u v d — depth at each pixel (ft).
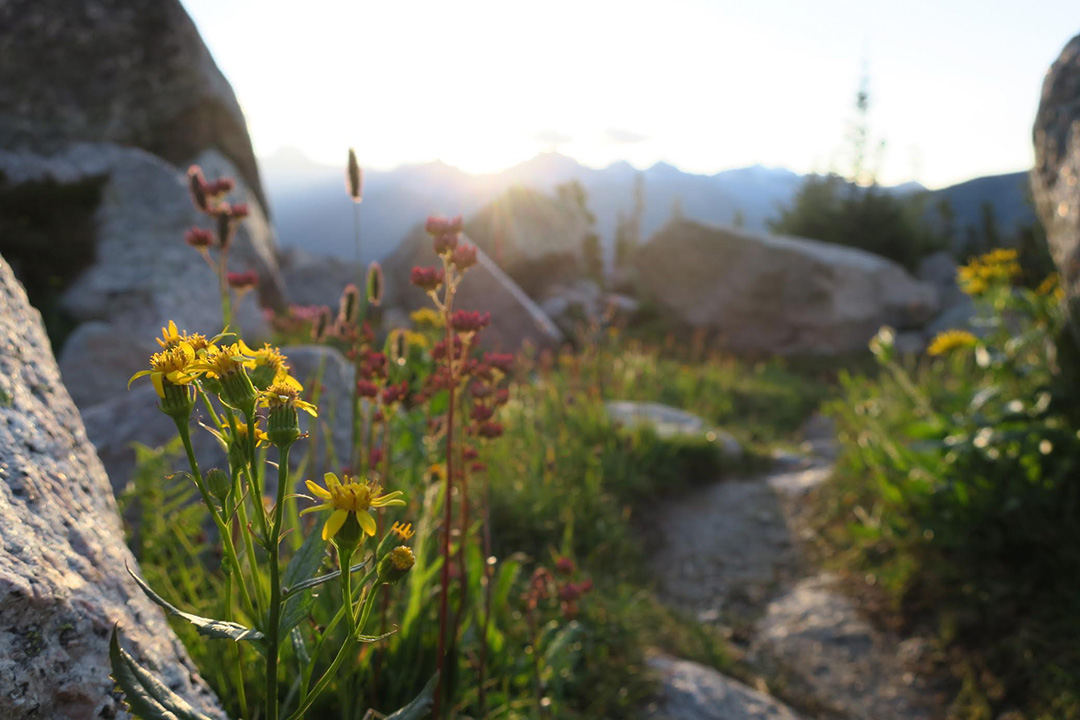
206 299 26.96
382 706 7.11
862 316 42.80
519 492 14.06
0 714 3.36
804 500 16.72
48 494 4.29
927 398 19.12
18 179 27.96
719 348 43.96
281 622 3.37
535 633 8.24
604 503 15.28
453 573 8.54
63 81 32.94
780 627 12.28
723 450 19.35
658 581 13.92
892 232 55.57
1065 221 12.44
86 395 19.89
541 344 36.24
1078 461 12.15
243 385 3.19
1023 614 11.16
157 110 35.32
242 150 39.75
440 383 7.21
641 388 25.02
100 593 4.20
